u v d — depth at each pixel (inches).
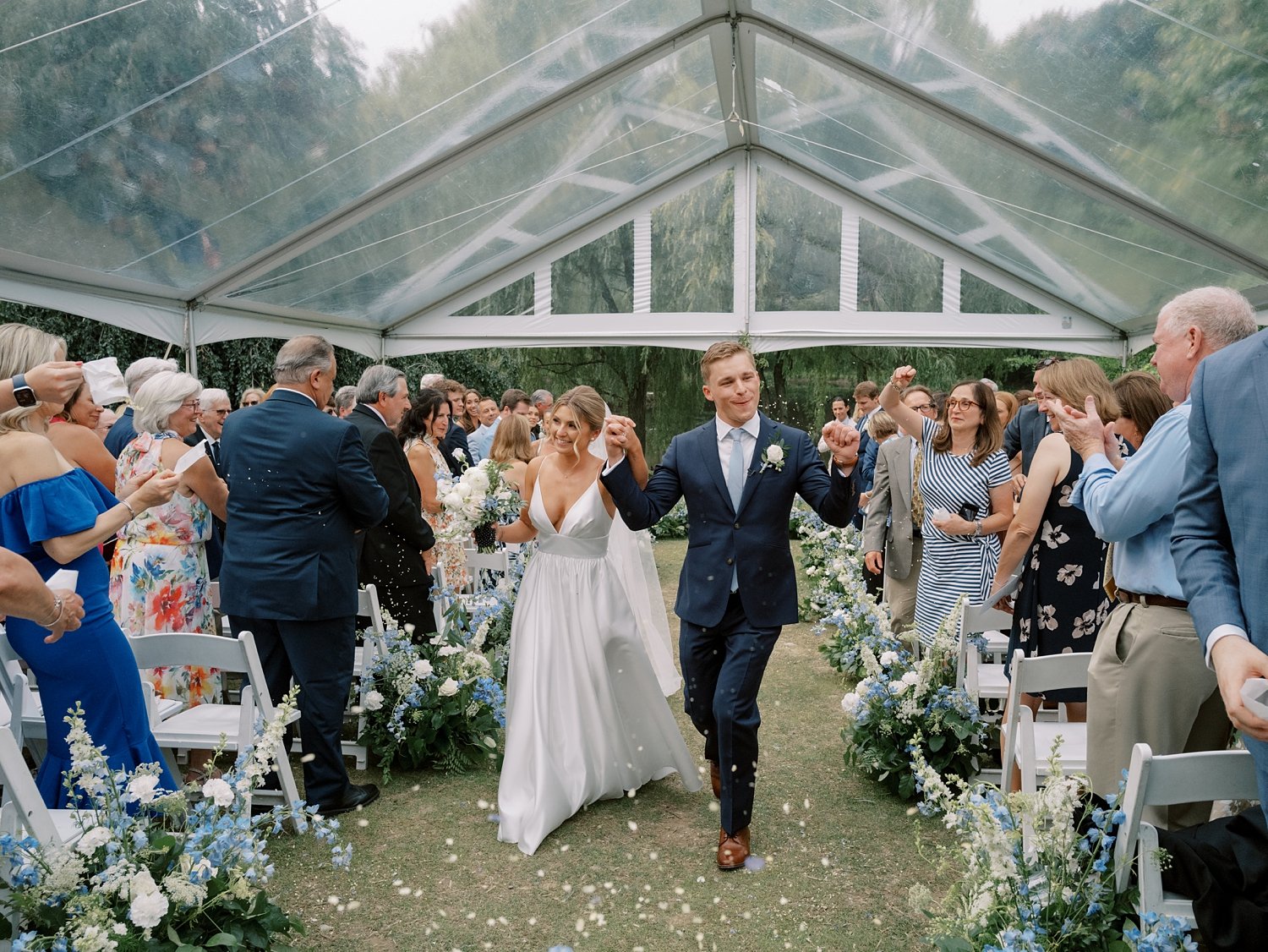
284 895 125.7
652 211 539.5
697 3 323.9
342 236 374.9
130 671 115.2
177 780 141.3
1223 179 285.4
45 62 201.3
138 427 168.6
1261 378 64.7
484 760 181.6
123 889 87.1
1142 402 118.4
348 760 181.6
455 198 395.5
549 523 156.3
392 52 262.1
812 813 153.0
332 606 146.5
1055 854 85.7
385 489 187.9
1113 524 96.2
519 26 281.1
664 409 701.3
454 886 128.4
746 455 136.3
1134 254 388.5
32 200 253.4
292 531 143.9
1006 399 241.4
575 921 119.0
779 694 227.8
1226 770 77.7
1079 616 145.6
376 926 117.6
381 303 498.3
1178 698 95.8
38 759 139.7
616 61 342.6
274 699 150.1
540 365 708.7
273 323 439.5
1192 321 90.0
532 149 384.8
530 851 137.7
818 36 332.5
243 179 290.5
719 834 145.4
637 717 161.2
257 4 214.1
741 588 133.0
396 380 194.7
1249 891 76.8
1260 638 62.7
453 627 197.0
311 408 148.9
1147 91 256.4
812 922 118.4
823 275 534.9
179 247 319.9
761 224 537.3
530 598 157.0
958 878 129.7
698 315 541.0
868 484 348.2
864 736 164.2
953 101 331.9
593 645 154.7
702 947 112.3
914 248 526.6
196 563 172.6
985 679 168.4
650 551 220.1
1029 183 369.4
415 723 176.1
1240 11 203.8
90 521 106.5
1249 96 233.9
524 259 539.8
